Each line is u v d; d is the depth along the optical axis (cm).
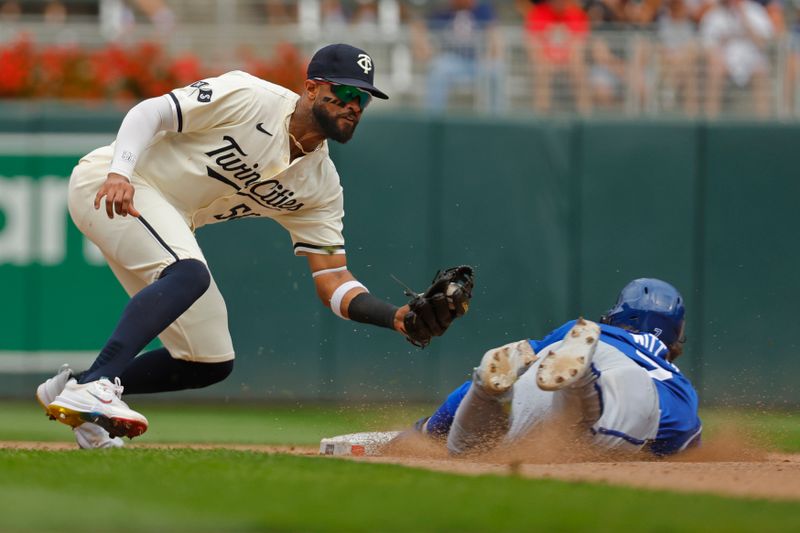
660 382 1570
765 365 3058
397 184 3020
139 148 1488
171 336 1608
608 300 3055
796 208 3070
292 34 3353
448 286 1449
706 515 952
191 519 909
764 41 3316
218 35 3356
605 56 3294
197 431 2503
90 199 1568
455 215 3033
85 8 3947
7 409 2902
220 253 3002
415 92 3347
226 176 1570
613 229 3061
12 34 3375
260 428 2559
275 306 3003
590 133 3062
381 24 3966
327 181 1647
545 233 3047
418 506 980
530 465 1399
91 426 1595
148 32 3378
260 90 1551
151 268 1531
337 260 1680
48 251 2997
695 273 3070
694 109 3300
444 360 3000
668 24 3575
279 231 3008
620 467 1362
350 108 1536
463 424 1490
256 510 954
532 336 3039
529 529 891
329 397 2998
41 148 3002
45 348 2994
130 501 1000
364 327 2994
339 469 1262
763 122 3072
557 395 1484
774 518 942
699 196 3070
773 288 3062
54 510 948
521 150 3048
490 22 3784
